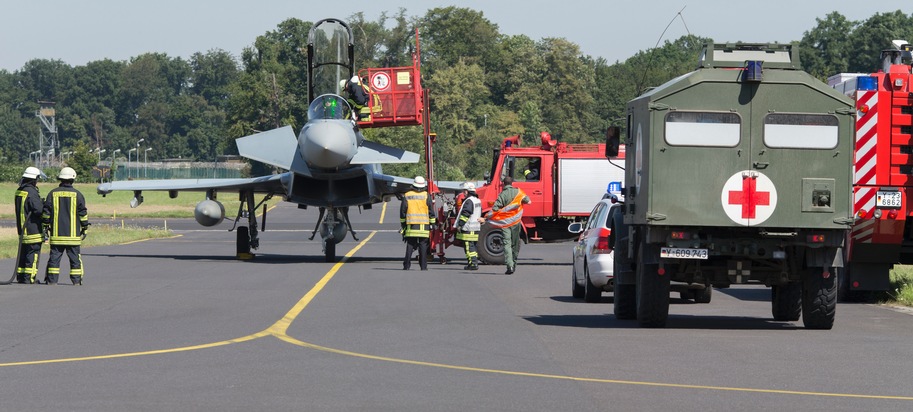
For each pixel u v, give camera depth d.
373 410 18.20
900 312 37.59
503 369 22.89
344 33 66.69
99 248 80.44
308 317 33.38
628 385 20.89
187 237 104.12
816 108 29.97
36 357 24.25
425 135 67.75
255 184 66.94
